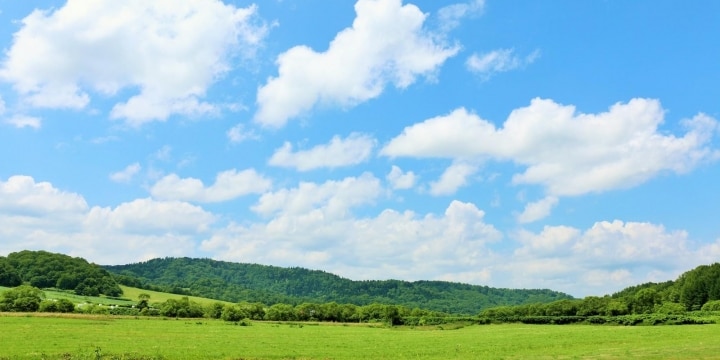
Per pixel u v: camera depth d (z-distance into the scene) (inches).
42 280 7859.3
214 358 2111.2
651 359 1765.5
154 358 2031.3
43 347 2341.3
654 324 4921.3
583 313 6402.6
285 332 3929.6
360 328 4968.0
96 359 1969.7
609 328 4311.0
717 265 7229.3
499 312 6692.9
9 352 2118.6
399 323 5949.8
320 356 2258.9
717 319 4739.2
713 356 1772.9
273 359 2135.8
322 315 6338.6
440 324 5885.8
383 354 2338.8
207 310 5733.3
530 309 6776.6
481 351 2433.6
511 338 3292.3
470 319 6156.5
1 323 3737.7
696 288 6673.2
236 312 5359.3
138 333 3324.3
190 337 3152.1
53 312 5019.7
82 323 4065.0
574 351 2245.3
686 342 2532.0
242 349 2500.0
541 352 2263.8
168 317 5388.8
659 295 7052.2
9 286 7416.3
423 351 2469.2
